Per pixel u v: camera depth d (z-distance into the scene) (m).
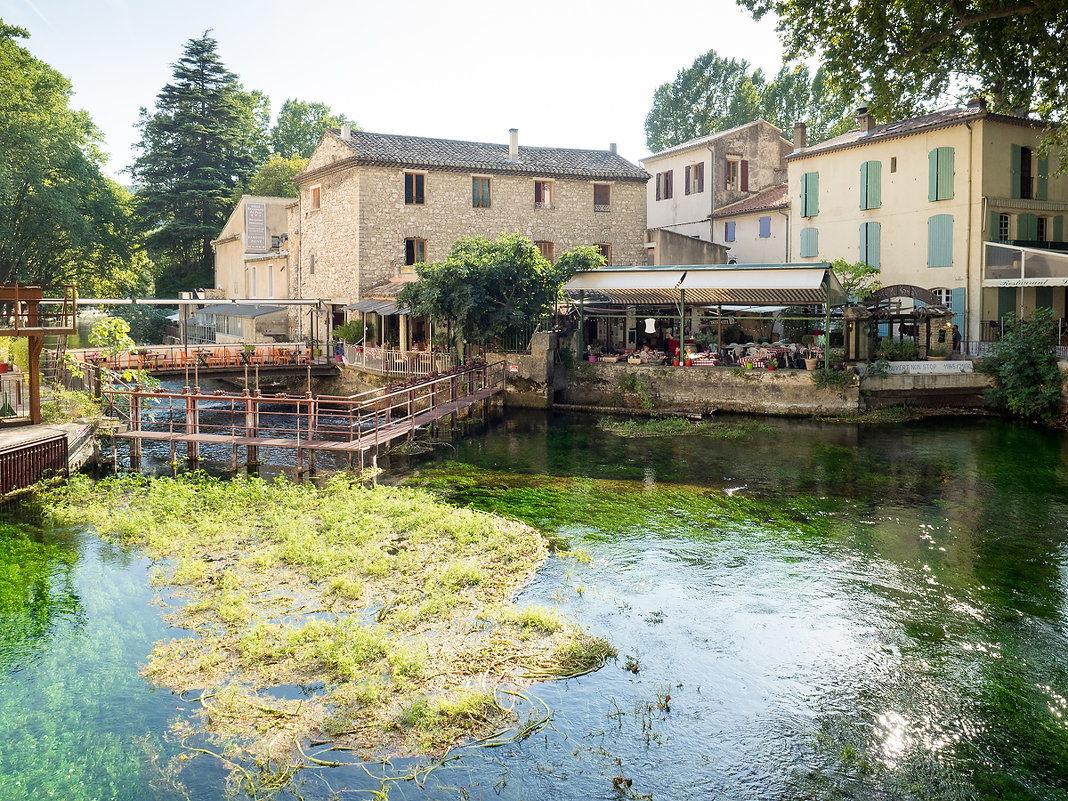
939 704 8.70
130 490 17.17
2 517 15.07
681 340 29.11
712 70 62.69
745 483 18.09
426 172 37.59
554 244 40.06
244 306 46.41
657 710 8.52
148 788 7.14
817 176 36.66
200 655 9.52
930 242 31.97
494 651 9.62
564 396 30.59
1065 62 16.70
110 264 54.62
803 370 27.14
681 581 12.09
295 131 70.62
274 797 7.05
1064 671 9.39
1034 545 13.71
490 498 16.78
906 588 11.84
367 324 36.44
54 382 24.41
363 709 8.37
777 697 8.83
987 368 27.16
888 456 20.84
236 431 19.88
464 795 7.14
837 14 16.92
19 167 45.66
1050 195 32.06
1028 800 7.17
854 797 7.20
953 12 15.95
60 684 8.87
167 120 61.66
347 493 16.23
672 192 46.62
